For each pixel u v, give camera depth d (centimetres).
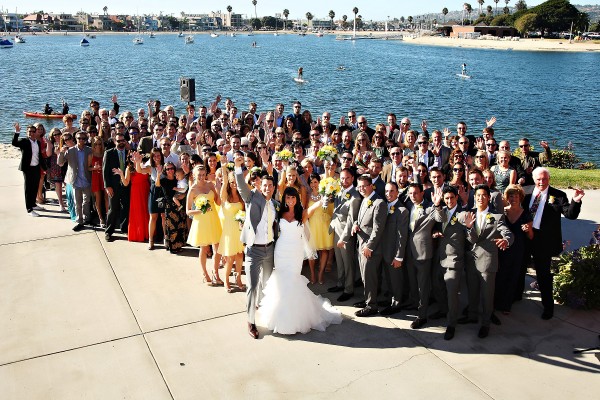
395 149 855
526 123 3397
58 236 938
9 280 751
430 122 3400
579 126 3294
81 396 502
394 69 7775
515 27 17188
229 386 518
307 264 851
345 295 717
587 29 18288
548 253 648
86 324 634
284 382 525
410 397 502
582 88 5588
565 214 641
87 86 5066
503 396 502
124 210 951
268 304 629
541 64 9050
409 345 596
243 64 8450
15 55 10338
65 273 779
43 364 553
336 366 553
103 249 880
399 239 643
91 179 973
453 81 6144
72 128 1106
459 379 530
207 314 662
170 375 536
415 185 632
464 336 616
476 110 3938
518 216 647
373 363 559
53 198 1202
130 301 695
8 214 1062
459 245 609
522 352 580
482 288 607
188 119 1389
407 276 703
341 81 5947
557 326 640
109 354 572
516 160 806
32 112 3284
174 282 755
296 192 633
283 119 1362
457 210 620
